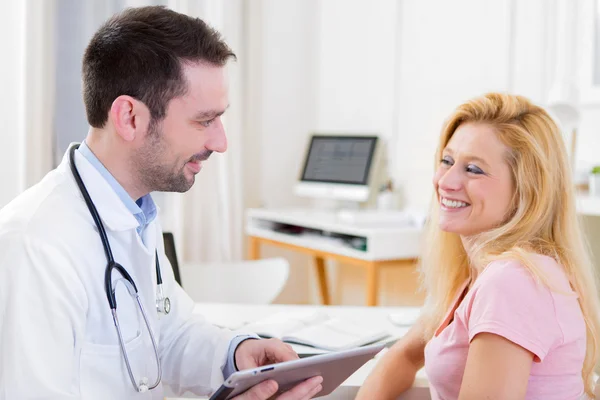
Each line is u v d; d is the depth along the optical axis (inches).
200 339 53.3
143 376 45.5
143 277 45.5
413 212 123.0
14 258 37.5
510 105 47.1
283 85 157.9
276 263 98.7
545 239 45.8
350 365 42.9
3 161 119.3
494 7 115.0
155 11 43.1
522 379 40.2
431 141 128.9
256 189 156.6
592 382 48.9
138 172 44.0
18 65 119.2
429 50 129.3
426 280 57.6
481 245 45.9
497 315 40.7
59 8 125.2
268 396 39.5
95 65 42.5
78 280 39.6
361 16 146.5
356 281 147.9
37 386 36.0
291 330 62.1
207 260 145.3
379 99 141.9
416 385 55.5
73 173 43.0
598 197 86.3
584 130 100.0
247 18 151.0
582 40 99.6
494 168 46.2
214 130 44.5
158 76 41.4
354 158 139.9
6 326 36.5
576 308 43.3
